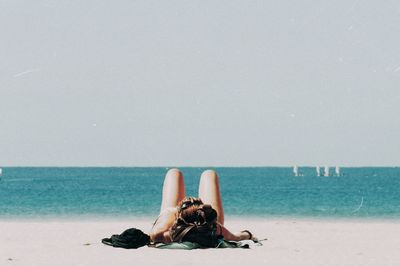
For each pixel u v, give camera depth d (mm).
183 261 10562
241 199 57469
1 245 13391
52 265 10484
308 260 11250
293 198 58906
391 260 11414
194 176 174000
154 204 45188
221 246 12133
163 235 12039
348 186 91000
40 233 16219
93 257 11195
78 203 46656
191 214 11828
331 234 16281
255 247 12906
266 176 165125
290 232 16906
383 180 123500
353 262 11125
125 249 12148
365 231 17266
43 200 52000
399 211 35906
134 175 176500
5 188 80375
